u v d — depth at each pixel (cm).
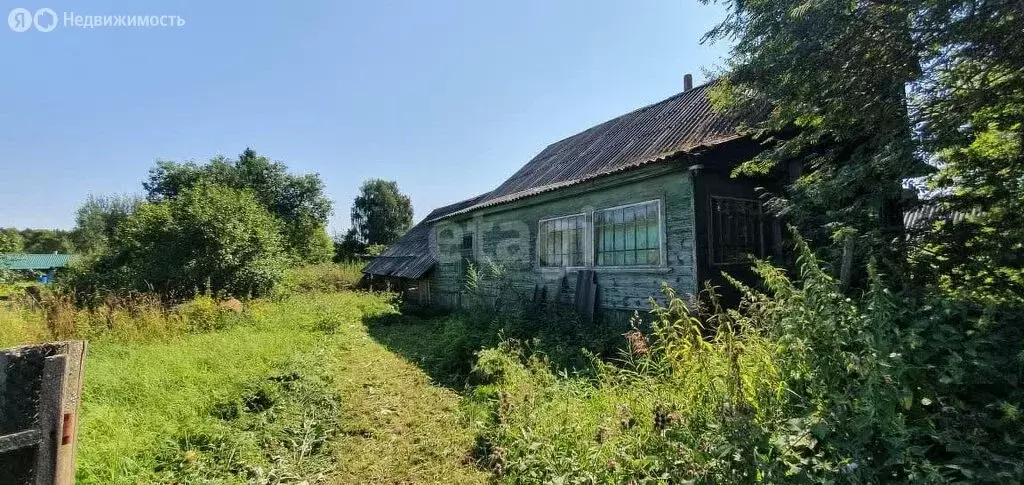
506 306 952
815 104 467
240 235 1185
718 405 268
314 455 365
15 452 116
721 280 589
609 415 337
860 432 214
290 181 2917
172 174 2659
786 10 436
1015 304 302
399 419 435
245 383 470
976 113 364
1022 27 332
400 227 4238
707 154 584
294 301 1168
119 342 711
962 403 228
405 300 1493
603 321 711
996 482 184
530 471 297
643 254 655
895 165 388
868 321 259
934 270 365
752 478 211
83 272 1222
